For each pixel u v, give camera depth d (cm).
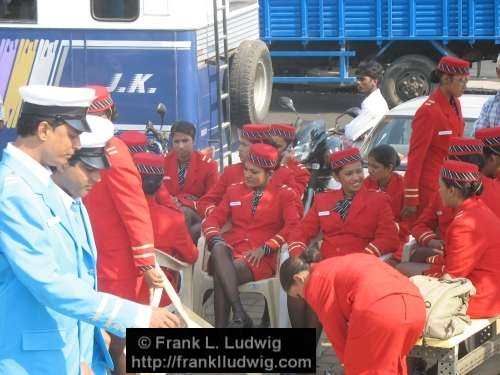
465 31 1581
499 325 594
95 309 414
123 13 1073
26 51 1095
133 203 564
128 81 1081
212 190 756
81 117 413
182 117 1077
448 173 585
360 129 955
